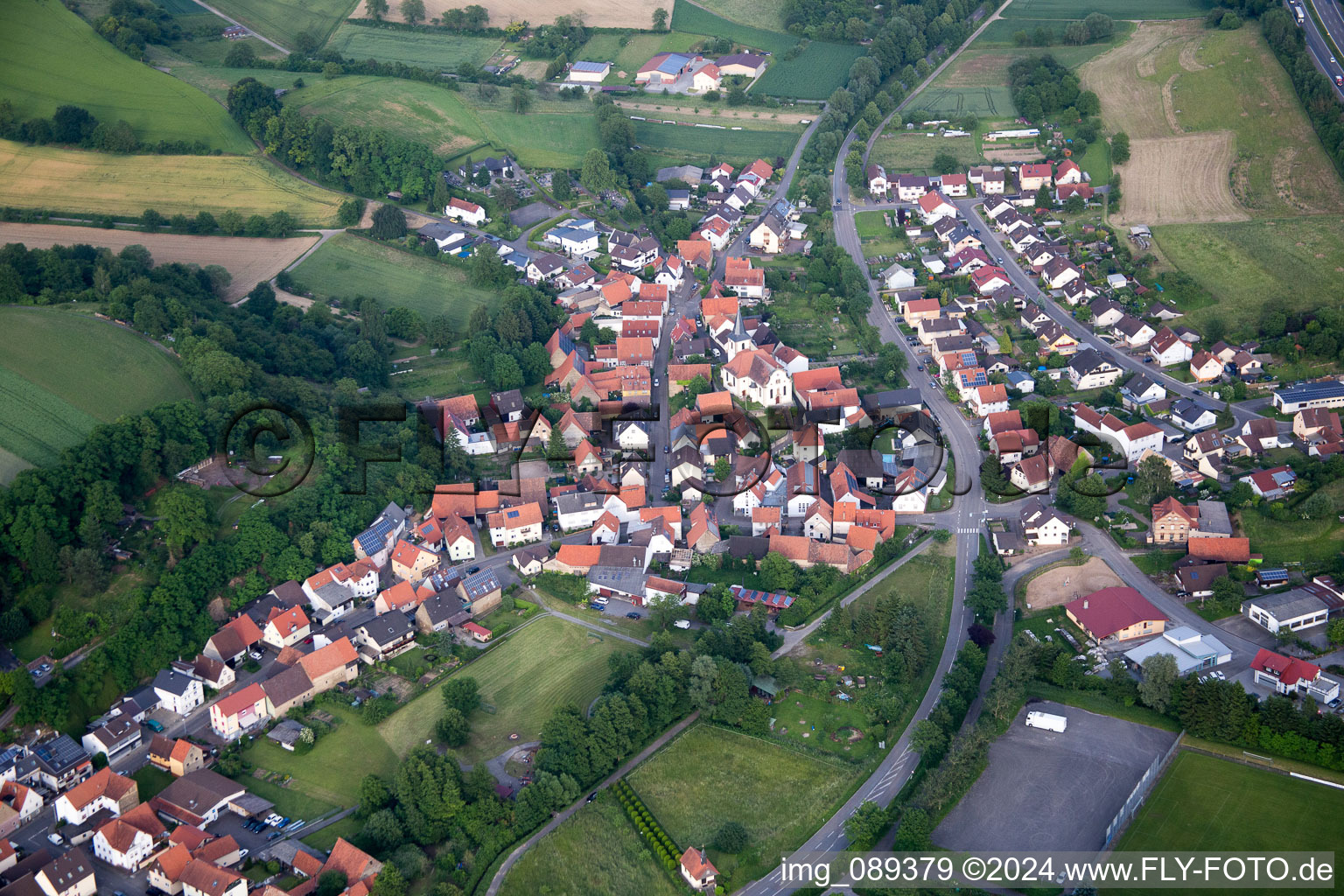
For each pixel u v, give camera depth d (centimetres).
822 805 19062
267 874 17862
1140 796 18800
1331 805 18525
